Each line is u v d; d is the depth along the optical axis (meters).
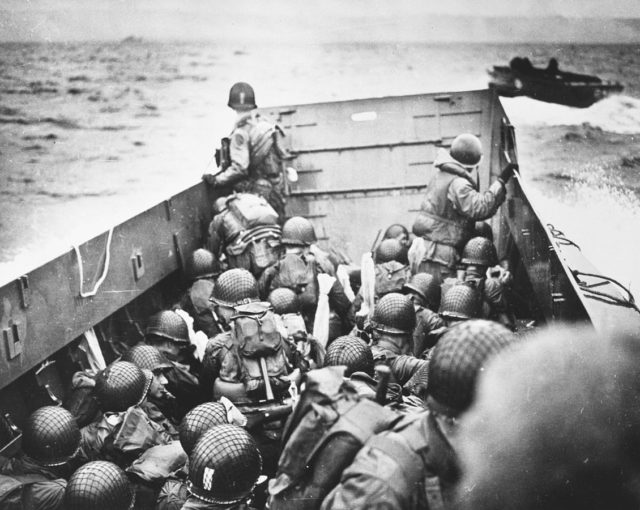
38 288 4.78
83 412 4.80
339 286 6.45
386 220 7.75
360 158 7.75
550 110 10.61
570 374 3.63
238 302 5.27
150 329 5.54
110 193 12.15
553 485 3.40
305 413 3.07
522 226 6.30
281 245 6.69
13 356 4.52
